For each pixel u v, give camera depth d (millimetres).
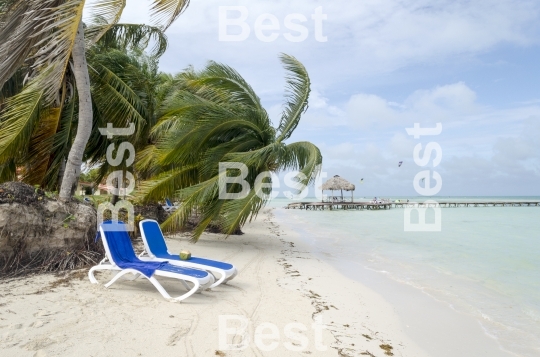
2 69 6395
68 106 9562
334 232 16703
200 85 12086
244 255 9055
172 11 7141
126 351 3168
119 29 9797
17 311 3838
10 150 7652
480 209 48625
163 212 12891
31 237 5531
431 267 8594
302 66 12297
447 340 4266
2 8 6723
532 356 3900
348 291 6121
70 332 3441
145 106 11789
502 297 6141
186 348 3332
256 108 11852
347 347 3750
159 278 5676
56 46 6219
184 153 9953
